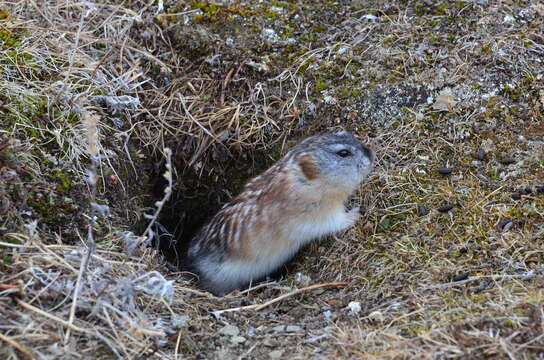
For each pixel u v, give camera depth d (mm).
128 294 4371
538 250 4848
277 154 6422
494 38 6441
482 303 4398
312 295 5160
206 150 6441
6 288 4125
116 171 5656
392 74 6379
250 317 4840
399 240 5301
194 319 4633
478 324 4141
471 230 5164
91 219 5078
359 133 6199
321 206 5598
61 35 6184
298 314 4879
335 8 7012
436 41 6535
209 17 6891
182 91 6547
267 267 5891
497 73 6230
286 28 6859
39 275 4328
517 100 6102
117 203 5492
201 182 6551
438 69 6320
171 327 4430
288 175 5559
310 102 6410
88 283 4379
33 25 6242
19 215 4695
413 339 4152
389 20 6801
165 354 4195
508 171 5605
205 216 6766
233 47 6715
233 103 6504
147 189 6129
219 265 5934
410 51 6496
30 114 5359
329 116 6344
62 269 4438
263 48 6719
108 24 6602
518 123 5953
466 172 5691
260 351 4336
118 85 6184
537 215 5148
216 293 6004
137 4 6977
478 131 5938
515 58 6309
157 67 6602
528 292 4422
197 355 4285
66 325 4051
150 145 6305
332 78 6492
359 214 5727
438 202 5492
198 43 6730
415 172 5789
